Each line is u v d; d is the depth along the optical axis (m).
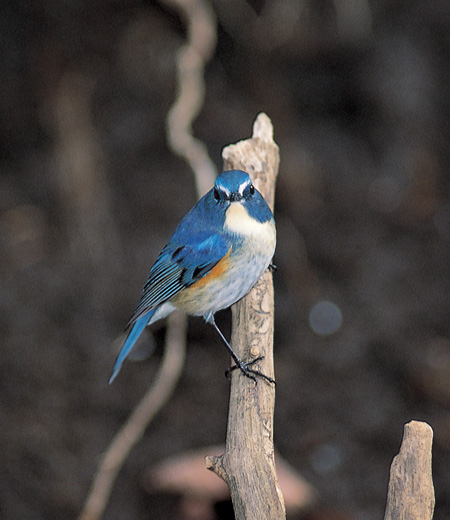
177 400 12.02
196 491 10.15
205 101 14.78
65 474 10.97
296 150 14.62
